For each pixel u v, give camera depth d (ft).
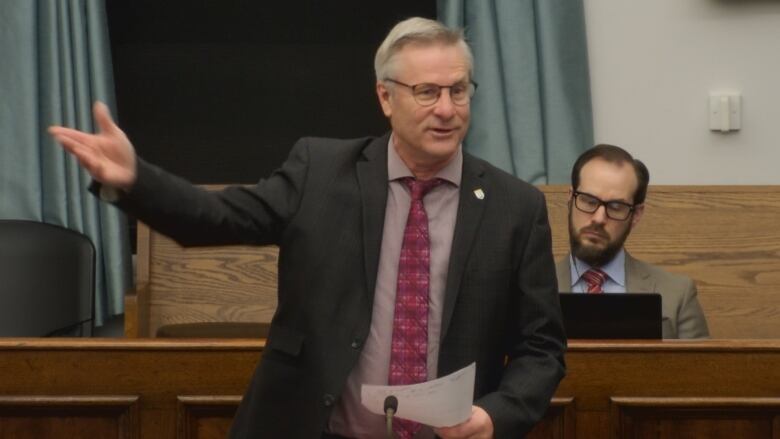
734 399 21.84
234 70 37.68
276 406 16.28
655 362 21.86
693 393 21.86
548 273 16.97
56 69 34.40
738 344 21.88
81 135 14.34
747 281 31.60
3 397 21.67
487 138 34.81
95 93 34.65
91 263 32.37
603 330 22.66
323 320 16.21
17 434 21.83
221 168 37.76
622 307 22.63
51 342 21.71
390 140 17.28
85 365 21.75
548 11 34.91
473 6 34.88
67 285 31.94
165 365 21.79
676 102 36.01
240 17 37.60
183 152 37.63
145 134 37.55
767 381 21.89
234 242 16.02
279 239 16.65
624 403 21.74
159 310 31.40
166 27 37.47
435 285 16.55
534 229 16.90
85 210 34.53
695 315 26.86
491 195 16.94
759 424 22.02
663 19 35.94
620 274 27.04
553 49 34.88
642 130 36.04
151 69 37.50
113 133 14.47
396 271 16.56
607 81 36.01
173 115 37.55
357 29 37.86
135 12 37.40
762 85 35.91
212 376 21.81
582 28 35.14
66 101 34.42
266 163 37.83
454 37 16.48
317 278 16.31
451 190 16.94
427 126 16.26
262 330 29.04
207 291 31.55
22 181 34.14
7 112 34.19
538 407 16.46
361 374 16.35
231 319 31.53
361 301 16.31
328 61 37.83
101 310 34.68
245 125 37.76
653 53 35.96
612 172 26.32
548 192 31.65
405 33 16.48
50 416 21.85
